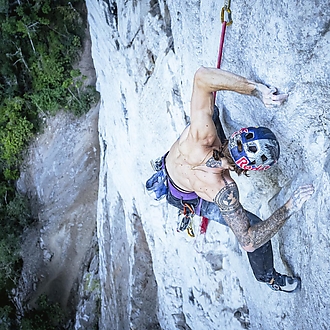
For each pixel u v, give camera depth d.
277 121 4.79
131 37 9.20
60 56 16.50
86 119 16.67
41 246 16.86
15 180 17.34
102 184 13.41
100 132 13.21
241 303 7.29
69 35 16.39
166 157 5.39
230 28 5.01
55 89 16.48
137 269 11.21
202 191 4.60
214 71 4.15
